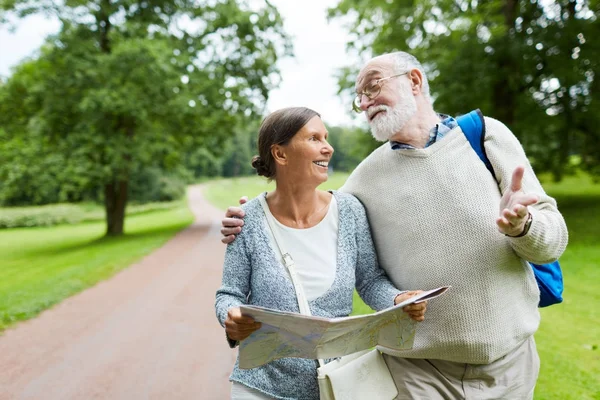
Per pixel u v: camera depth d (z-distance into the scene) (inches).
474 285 70.8
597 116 575.5
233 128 818.2
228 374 172.9
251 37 758.5
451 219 71.5
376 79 76.4
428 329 74.0
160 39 693.3
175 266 438.6
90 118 674.8
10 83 733.9
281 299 68.2
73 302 297.9
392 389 74.5
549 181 703.7
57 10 666.8
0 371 182.9
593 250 385.4
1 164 775.7
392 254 76.6
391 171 77.2
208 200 2166.6
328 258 70.7
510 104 546.6
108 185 809.5
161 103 679.7
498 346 71.4
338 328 57.7
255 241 70.8
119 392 159.9
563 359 163.0
